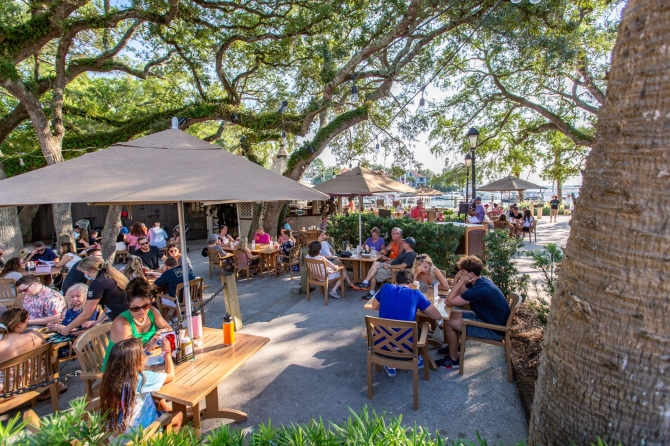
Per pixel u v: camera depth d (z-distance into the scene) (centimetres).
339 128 1229
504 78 1612
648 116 152
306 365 432
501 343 393
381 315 383
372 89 1331
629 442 160
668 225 149
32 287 443
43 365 333
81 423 175
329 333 530
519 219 1539
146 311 329
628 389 160
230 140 1909
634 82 156
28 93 824
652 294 153
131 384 235
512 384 383
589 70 1220
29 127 1316
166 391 261
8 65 762
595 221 170
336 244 1014
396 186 821
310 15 1030
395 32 965
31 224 1598
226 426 193
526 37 901
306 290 721
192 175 274
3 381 303
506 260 579
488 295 400
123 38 976
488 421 324
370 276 704
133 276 526
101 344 345
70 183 241
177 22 1059
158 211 1666
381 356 361
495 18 866
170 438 184
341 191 757
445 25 1011
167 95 1382
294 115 1168
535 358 416
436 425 319
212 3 992
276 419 330
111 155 289
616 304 162
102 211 1672
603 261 166
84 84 1366
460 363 407
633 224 156
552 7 867
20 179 242
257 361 443
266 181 292
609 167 165
